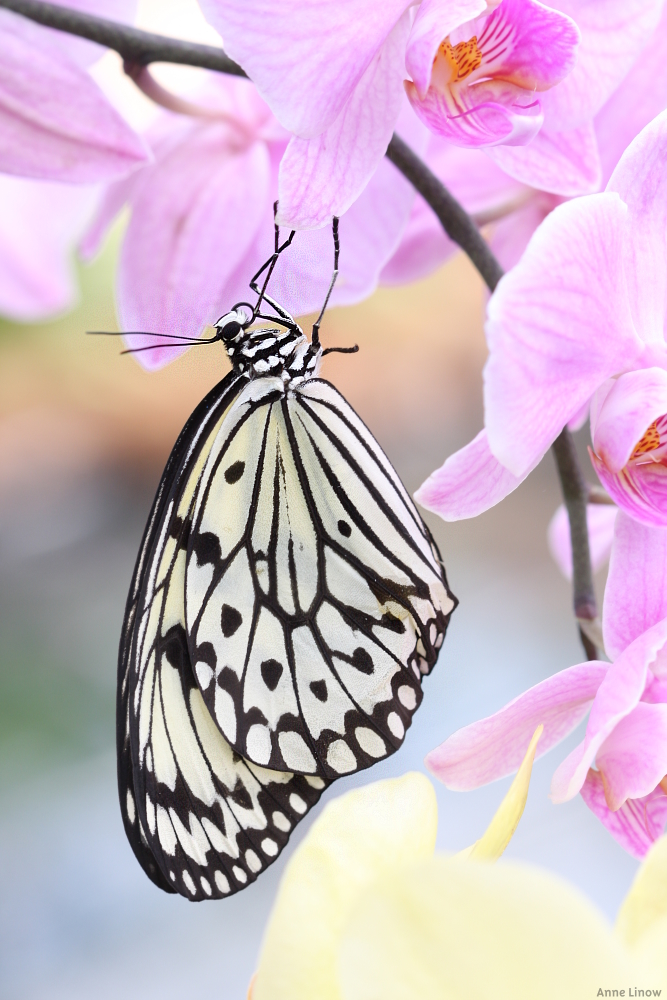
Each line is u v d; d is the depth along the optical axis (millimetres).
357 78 597
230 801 617
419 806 565
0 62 622
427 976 428
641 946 464
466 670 1536
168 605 617
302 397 625
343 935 434
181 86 664
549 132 608
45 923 1237
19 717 1541
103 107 625
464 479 588
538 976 421
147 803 612
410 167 611
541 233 581
